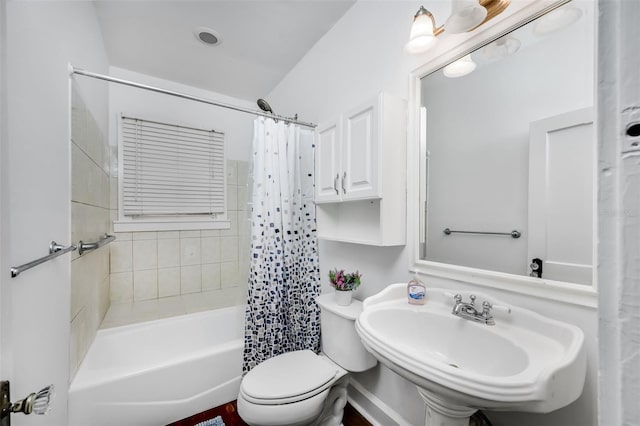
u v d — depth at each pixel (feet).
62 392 3.70
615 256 0.77
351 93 5.60
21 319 2.52
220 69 7.80
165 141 8.31
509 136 3.34
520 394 2.12
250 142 9.82
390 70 4.75
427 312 3.66
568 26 2.86
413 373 2.53
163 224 8.27
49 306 3.19
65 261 3.76
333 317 4.97
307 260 6.55
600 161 0.81
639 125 0.72
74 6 4.31
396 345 2.78
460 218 3.83
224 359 5.49
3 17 1.74
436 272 4.04
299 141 6.56
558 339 2.72
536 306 3.01
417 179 4.33
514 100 3.29
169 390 4.91
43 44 3.09
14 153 2.38
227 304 7.98
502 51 3.39
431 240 4.18
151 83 8.14
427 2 4.14
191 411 5.12
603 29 0.80
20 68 2.53
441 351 3.45
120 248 7.69
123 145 7.71
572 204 2.83
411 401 4.44
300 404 3.99
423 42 3.76
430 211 4.19
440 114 4.07
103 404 4.32
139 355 6.17
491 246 3.50
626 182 0.75
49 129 3.22
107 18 5.77
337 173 5.12
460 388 2.25
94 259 5.70
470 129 3.72
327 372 4.52
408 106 4.42
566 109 2.88
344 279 5.13
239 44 6.70
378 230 5.06
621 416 0.76
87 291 5.12
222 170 9.23
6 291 1.72
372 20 5.10
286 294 6.12
